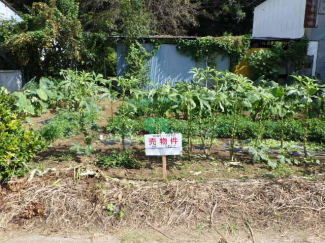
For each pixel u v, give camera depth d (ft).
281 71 43.57
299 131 21.57
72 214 11.72
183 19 64.08
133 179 14.23
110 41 43.47
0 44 45.70
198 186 13.00
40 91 16.63
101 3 56.65
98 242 10.60
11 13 57.00
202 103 14.93
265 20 55.26
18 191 12.67
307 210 11.96
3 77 42.73
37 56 43.14
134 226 11.33
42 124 25.04
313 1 42.73
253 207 12.06
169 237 10.84
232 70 43.39
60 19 41.68
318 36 43.37
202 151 18.66
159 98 15.49
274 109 16.40
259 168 16.01
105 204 11.98
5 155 12.83
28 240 10.66
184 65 43.80
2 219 11.46
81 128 17.58
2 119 13.98
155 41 43.14
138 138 20.93
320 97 17.34
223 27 81.10
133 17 41.98
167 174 14.93
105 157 16.14
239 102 15.85
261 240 10.76
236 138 22.04
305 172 15.60
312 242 10.69
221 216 11.71
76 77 17.47
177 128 21.79
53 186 12.87
